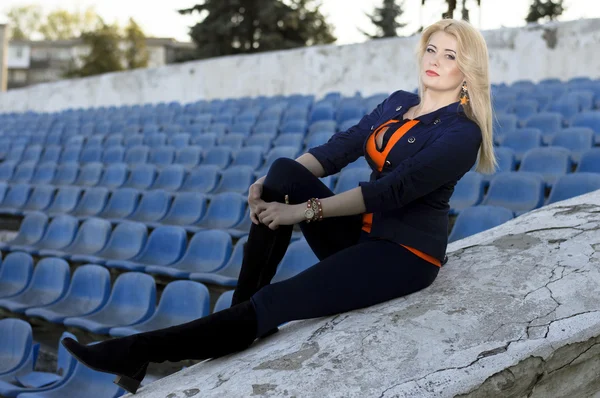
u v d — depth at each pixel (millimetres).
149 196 6797
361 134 2295
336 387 1771
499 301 2111
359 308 2117
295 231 5617
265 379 1849
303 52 13203
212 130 10289
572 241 2449
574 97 8164
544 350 1931
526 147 6676
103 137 11102
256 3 29094
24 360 3605
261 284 2164
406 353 1883
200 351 2021
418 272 2100
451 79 2129
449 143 2023
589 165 5332
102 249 5812
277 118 10391
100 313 4238
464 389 1788
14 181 9555
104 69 39156
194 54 29125
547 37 10688
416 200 2109
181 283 3867
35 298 4883
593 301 2117
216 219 6117
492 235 2686
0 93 19156
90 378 3287
